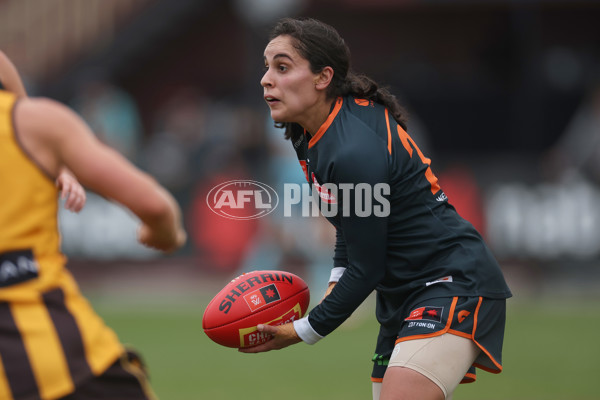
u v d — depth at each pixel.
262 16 50.41
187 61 64.00
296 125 14.82
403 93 63.28
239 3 57.25
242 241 46.28
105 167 10.59
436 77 63.41
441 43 63.50
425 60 63.59
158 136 52.84
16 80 13.74
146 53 61.88
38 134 10.59
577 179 46.38
